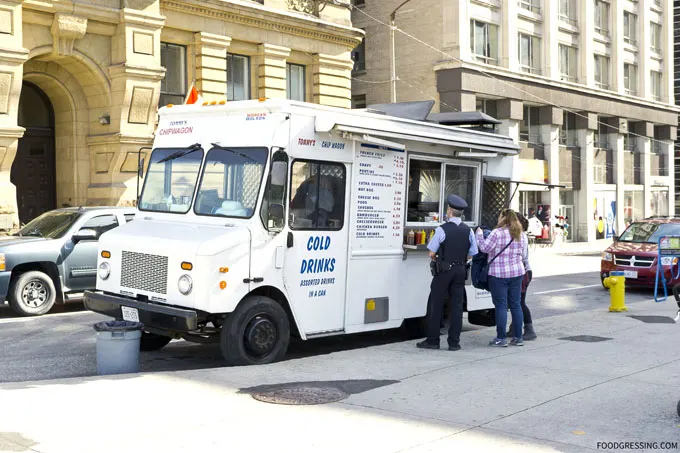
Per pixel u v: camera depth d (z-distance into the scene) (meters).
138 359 8.57
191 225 9.10
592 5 45.25
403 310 10.62
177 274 8.52
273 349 8.94
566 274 23.73
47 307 13.32
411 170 10.64
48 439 5.74
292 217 9.08
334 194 9.59
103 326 8.34
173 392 7.20
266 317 8.88
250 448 5.55
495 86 37.09
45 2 19.16
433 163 10.98
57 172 22.00
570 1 43.75
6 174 19.14
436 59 35.91
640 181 51.44
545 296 17.84
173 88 23.08
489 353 9.53
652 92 52.59
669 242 13.39
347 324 9.80
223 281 8.45
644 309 14.35
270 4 24.98
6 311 13.93
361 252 9.94
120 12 20.50
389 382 7.70
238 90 24.94
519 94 38.59
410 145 10.55
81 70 20.92
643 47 50.62
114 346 8.35
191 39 23.17
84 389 7.30
